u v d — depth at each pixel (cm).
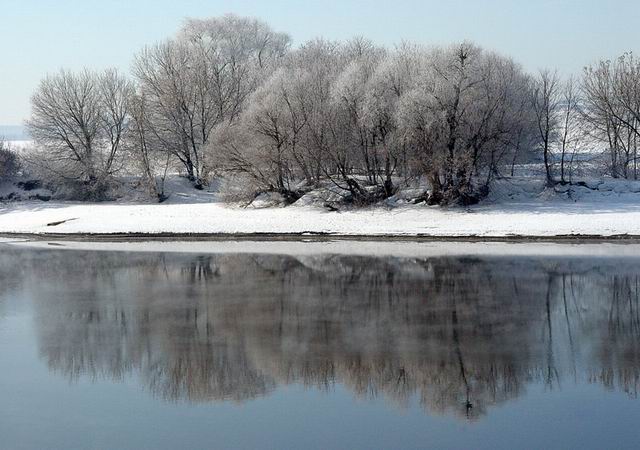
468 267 3719
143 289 3409
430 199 5269
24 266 4081
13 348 2481
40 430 1784
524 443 1672
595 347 2380
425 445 1672
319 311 2917
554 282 3341
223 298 3183
